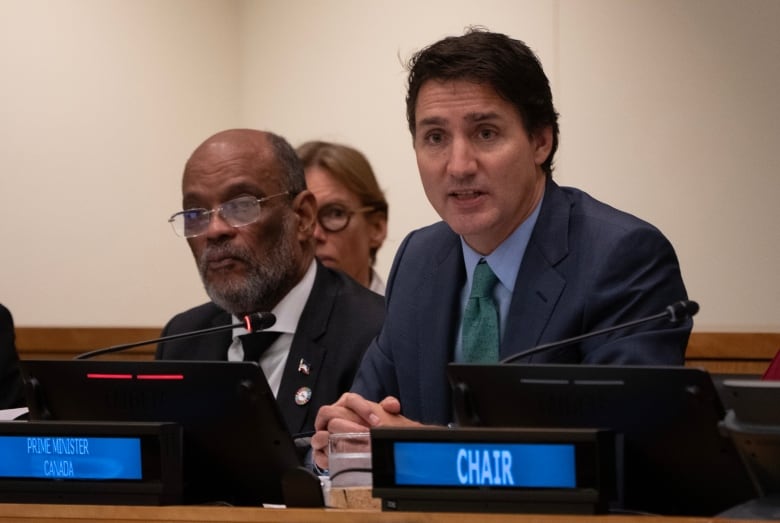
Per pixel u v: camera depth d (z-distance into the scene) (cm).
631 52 869
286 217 593
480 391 366
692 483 350
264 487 396
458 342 496
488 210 460
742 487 344
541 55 898
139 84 972
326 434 454
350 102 992
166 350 607
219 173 585
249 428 387
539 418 358
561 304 461
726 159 839
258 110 1041
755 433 321
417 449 343
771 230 826
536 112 466
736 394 325
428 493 340
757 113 830
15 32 888
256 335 586
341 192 763
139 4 972
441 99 457
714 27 844
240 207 582
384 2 976
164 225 991
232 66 1044
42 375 411
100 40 945
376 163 977
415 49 958
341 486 392
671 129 855
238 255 580
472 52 453
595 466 327
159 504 374
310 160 770
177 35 1000
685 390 339
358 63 988
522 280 471
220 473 398
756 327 799
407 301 516
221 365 385
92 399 404
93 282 938
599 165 877
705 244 843
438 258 514
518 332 466
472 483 337
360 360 574
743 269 832
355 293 602
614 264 457
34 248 898
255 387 382
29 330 891
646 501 359
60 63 917
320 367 574
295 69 1021
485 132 459
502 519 326
